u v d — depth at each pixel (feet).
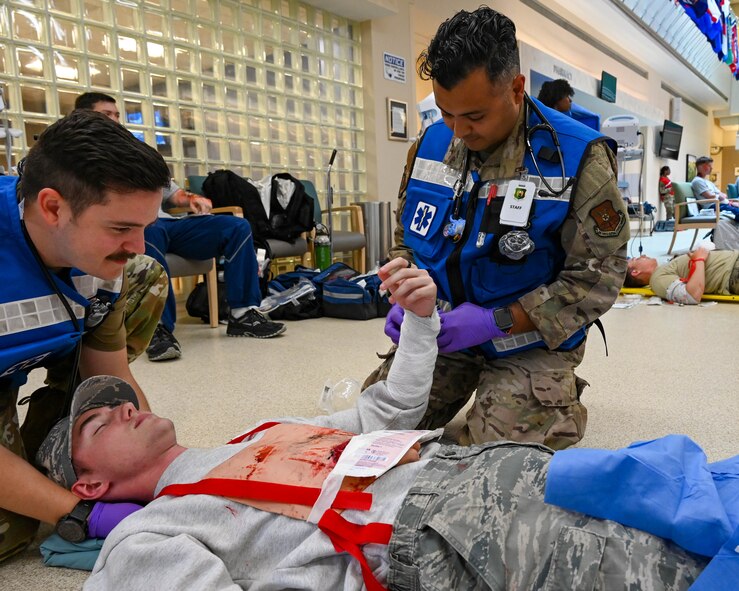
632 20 31.71
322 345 9.37
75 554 3.38
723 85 54.65
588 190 4.20
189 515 2.91
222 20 13.78
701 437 5.03
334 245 14.61
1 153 10.12
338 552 2.71
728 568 2.02
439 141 5.02
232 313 10.27
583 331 4.70
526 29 25.48
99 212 2.88
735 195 33.63
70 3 10.98
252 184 12.98
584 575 2.22
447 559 2.55
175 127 12.89
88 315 3.82
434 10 20.13
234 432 5.47
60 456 3.44
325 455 3.14
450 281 4.66
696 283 12.19
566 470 2.48
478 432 4.38
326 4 15.90
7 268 3.26
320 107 16.44
